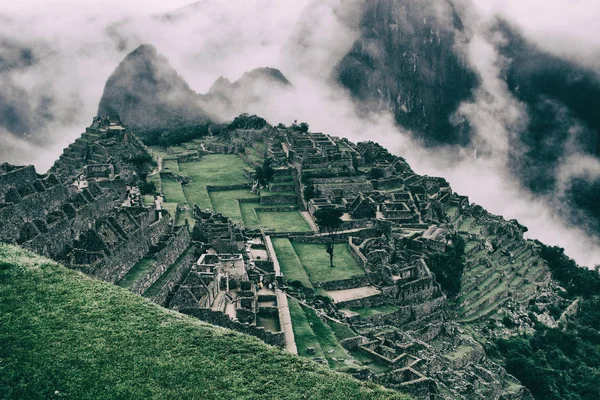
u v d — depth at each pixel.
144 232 156.00
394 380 145.50
